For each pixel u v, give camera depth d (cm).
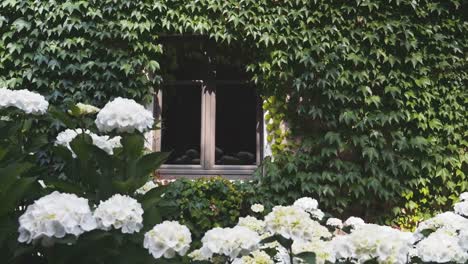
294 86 517
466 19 529
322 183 507
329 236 221
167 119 557
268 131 524
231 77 557
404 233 201
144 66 524
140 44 522
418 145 508
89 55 516
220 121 557
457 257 185
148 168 204
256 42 523
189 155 552
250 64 528
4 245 175
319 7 521
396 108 515
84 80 517
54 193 162
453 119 522
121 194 192
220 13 525
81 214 157
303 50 516
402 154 512
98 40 521
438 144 518
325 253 184
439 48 524
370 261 172
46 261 184
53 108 240
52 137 493
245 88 559
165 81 555
